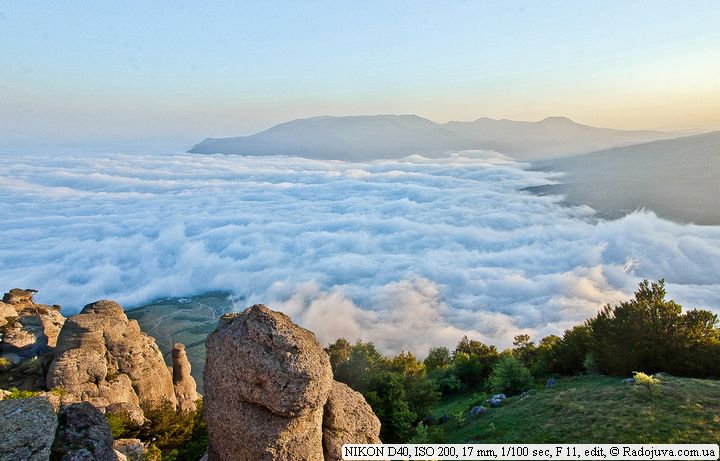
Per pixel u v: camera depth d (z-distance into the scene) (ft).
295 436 37.65
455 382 176.86
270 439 36.83
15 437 36.40
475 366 183.32
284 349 38.29
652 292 132.87
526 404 108.17
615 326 130.00
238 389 38.32
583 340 149.07
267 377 37.27
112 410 85.51
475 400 141.69
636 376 95.35
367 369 136.98
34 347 126.31
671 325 117.70
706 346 110.32
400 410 115.34
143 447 62.90
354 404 45.55
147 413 89.35
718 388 89.40
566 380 132.98
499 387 138.62
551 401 102.17
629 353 119.85
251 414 37.91
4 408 40.09
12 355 119.75
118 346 119.85
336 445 41.34
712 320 119.65
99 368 109.40
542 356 165.99
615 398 92.94
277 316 41.68
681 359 111.65
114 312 127.34
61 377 104.22
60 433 39.78
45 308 157.69
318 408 38.99
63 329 116.98
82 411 42.80
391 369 152.25
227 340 40.16
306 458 37.88
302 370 37.40
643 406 85.51
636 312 123.54
